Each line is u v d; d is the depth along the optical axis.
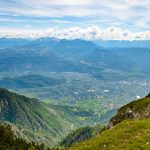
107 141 46.38
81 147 48.22
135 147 40.38
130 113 93.81
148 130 46.53
